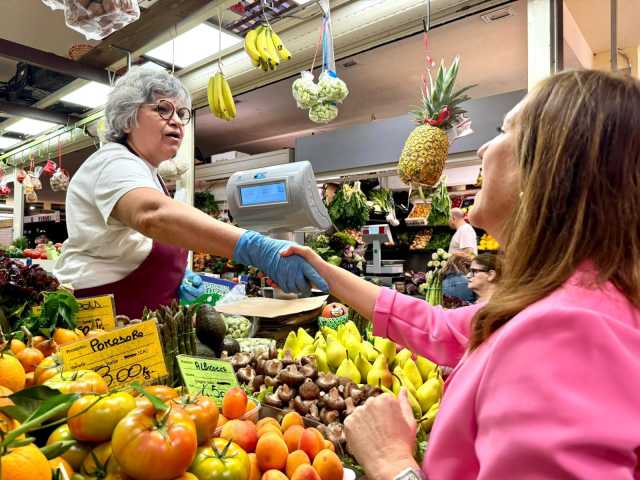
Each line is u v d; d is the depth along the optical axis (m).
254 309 2.26
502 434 0.57
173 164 4.26
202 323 1.59
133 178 1.65
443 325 1.26
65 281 1.95
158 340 1.15
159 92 1.98
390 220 4.72
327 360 1.66
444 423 0.72
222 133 6.72
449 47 3.90
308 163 2.84
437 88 2.21
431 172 2.21
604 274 0.62
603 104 0.66
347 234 4.58
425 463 0.75
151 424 0.73
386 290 1.34
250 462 0.90
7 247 5.86
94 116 4.79
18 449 0.58
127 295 2.03
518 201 0.75
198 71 4.06
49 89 4.75
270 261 1.30
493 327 0.71
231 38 3.42
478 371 0.68
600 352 0.55
